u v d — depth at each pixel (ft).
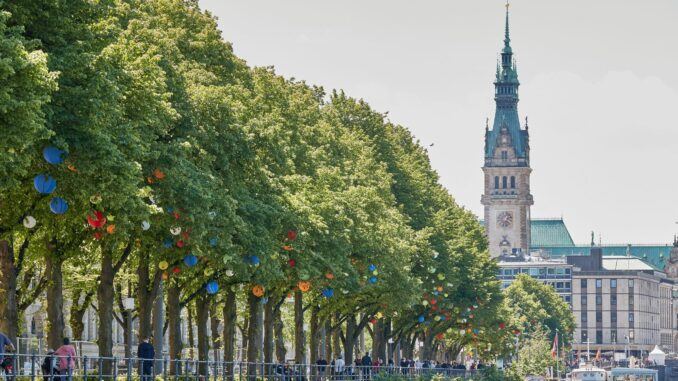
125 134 239.50
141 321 315.58
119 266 291.17
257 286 334.85
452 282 626.64
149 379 262.26
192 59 378.32
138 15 326.03
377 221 468.75
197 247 284.82
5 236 247.91
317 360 480.64
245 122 347.97
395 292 494.18
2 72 197.26
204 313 362.74
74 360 239.30
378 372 498.69
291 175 381.19
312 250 380.99
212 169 317.01
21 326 339.36
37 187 216.33
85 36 234.58
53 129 223.30
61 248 279.69
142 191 243.81
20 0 225.35
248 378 334.24
